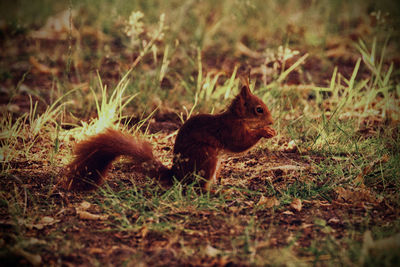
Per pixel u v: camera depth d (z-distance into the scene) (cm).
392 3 1870
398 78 1470
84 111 1270
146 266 634
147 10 2016
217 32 1923
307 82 1470
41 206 802
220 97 1290
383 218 751
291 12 2059
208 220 756
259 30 1925
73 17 1923
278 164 976
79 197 844
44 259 648
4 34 1856
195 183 816
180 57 1622
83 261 646
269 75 1498
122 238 710
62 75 1555
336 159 968
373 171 894
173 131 1186
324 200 827
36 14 2067
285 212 780
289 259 636
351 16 2011
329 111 1230
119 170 962
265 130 862
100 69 1484
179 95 1363
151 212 766
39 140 1099
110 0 2062
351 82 1198
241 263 635
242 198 834
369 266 598
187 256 657
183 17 1950
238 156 1029
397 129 1106
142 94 1305
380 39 1741
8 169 936
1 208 786
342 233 709
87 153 841
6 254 643
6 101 1372
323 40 1772
